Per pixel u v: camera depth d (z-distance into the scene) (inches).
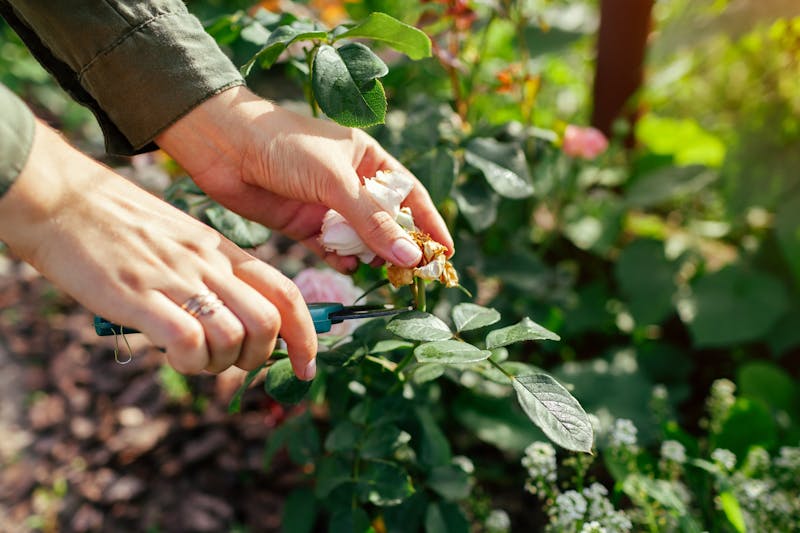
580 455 19.5
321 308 16.1
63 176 13.6
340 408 21.2
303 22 19.1
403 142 21.7
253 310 13.7
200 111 16.7
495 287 30.6
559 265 35.1
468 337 24.5
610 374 28.9
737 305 30.6
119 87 16.4
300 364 15.1
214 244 14.3
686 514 18.4
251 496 28.7
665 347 31.4
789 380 27.1
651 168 37.2
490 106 36.9
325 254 19.2
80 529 28.2
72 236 13.4
